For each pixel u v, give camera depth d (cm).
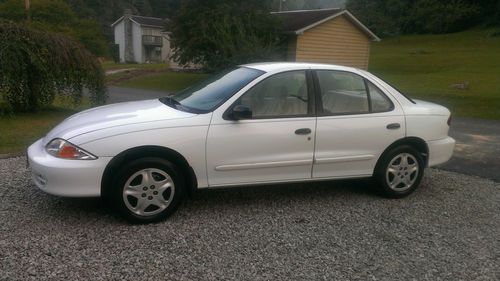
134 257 356
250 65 520
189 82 2516
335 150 478
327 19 2327
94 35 3925
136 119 421
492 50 3819
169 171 420
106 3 7494
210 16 2100
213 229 414
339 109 484
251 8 2100
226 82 485
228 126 433
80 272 331
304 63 496
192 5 2183
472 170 668
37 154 417
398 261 368
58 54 1079
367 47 2650
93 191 400
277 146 451
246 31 2066
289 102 464
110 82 2647
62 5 3731
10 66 998
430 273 351
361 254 378
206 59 2166
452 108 1383
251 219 440
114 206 414
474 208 498
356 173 496
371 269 353
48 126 930
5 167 590
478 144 873
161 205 423
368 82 505
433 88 1753
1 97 1115
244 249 377
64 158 396
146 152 411
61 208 448
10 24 1027
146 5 8200
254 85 454
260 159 448
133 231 403
